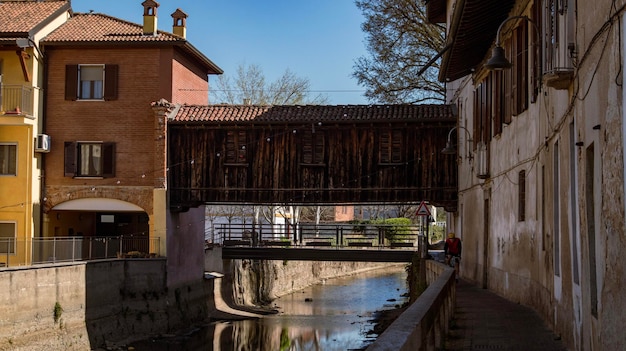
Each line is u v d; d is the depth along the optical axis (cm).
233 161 3400
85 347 2814
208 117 3409
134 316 3191
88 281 2888
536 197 1659
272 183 3375
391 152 3341
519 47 1862
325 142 3366
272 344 3130
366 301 4750
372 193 3338
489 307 1792
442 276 1477
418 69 4350
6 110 3297
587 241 954
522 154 1861
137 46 3484
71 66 3500
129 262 3212
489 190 2508
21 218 3353
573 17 1080
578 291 1053
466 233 3078
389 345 567
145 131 3462
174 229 3512
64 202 3469
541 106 1577
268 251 4075
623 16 723
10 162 3372
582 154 998
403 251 3944
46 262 2903
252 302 4634
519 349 1148
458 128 3262
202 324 3662
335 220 8550
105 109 3488
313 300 4856
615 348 766
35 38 3403
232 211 6334
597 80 873
